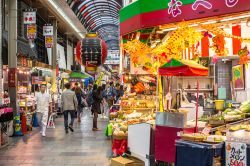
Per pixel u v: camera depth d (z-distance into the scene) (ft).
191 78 39.58
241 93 33.94
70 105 42.65
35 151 30.63
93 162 25.93
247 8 16.14
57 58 82.99
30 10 49.62
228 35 23.06
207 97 38.63
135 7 22.11
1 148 32.27
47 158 27.58
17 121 40.47
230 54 27.48
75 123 54.34
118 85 68.13
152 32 26.43
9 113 33.65
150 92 41.68
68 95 42.78
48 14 75.25
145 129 20.93
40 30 79.15
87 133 42.29
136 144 21.99
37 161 26.48
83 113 75.51
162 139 19.30
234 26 25.54
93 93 45.29
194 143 15.70
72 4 78.84
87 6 95.66
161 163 20.42
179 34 24.07
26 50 54.60
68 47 110.01
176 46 26.08
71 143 34.73
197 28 24.91
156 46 30.25
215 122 19.99
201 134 16.90
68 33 100.17
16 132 40.29
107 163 25.54
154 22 20.58
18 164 25.54
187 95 38.65
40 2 66.18
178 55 26.99
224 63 38.83
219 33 22.74
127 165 20.77
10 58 43.75
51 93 63.62
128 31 23.24
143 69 39.91
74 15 79.30
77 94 55.36
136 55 35.68
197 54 28.55
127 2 45.83
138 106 33.94
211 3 17.65
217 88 38.68
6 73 47.57
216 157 15.08
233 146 14.82
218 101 30.25
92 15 110.93
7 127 34.83
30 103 48.26
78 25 92.84
